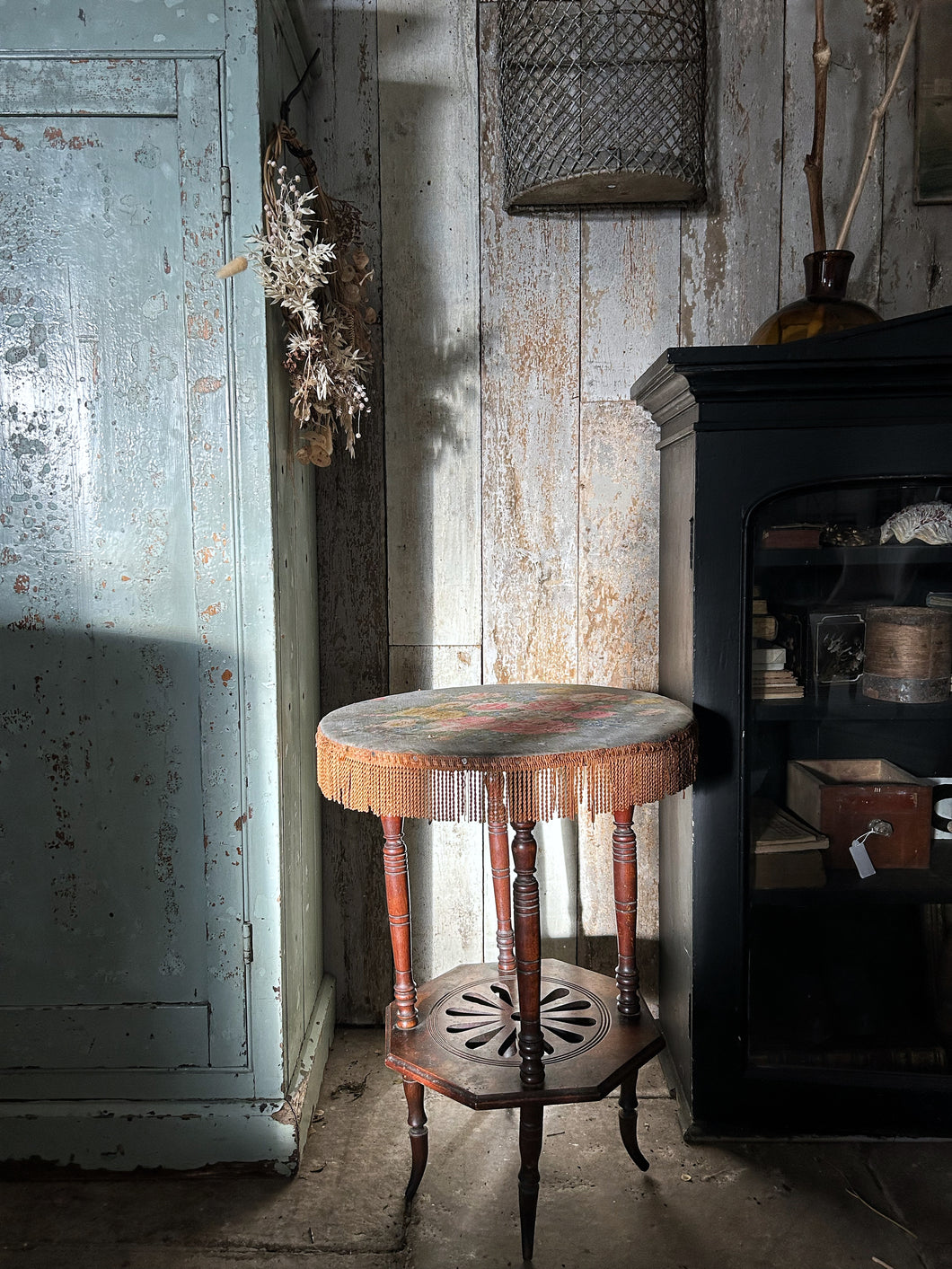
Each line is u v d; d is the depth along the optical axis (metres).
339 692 1.96
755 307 1.86
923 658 1.56
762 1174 1.52
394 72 1.82
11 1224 1.44
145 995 1.54
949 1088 1.58
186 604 1.48
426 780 1.17
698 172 1.76
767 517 1.52
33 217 1.42
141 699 1.49
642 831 1.96
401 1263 1.34
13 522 1.47
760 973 1.62
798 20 1.80
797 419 1.47
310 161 1.54
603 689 1.67
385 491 1.91
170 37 1.38
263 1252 1.37
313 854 1.87
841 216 1.84
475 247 1.85
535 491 1.91
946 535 1.51
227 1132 1.53
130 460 1.46
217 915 1.52
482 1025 1.47
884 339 1.38
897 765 1.60
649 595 1.93
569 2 1.65
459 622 1.94
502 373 1.88
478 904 2.01
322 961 1.99
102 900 1.52
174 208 1.42
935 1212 1.43
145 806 1.51
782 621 1.55
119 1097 1.55
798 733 1.58
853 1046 1.62
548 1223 1.41
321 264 1.54
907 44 1.62
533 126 1.70
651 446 1.89
